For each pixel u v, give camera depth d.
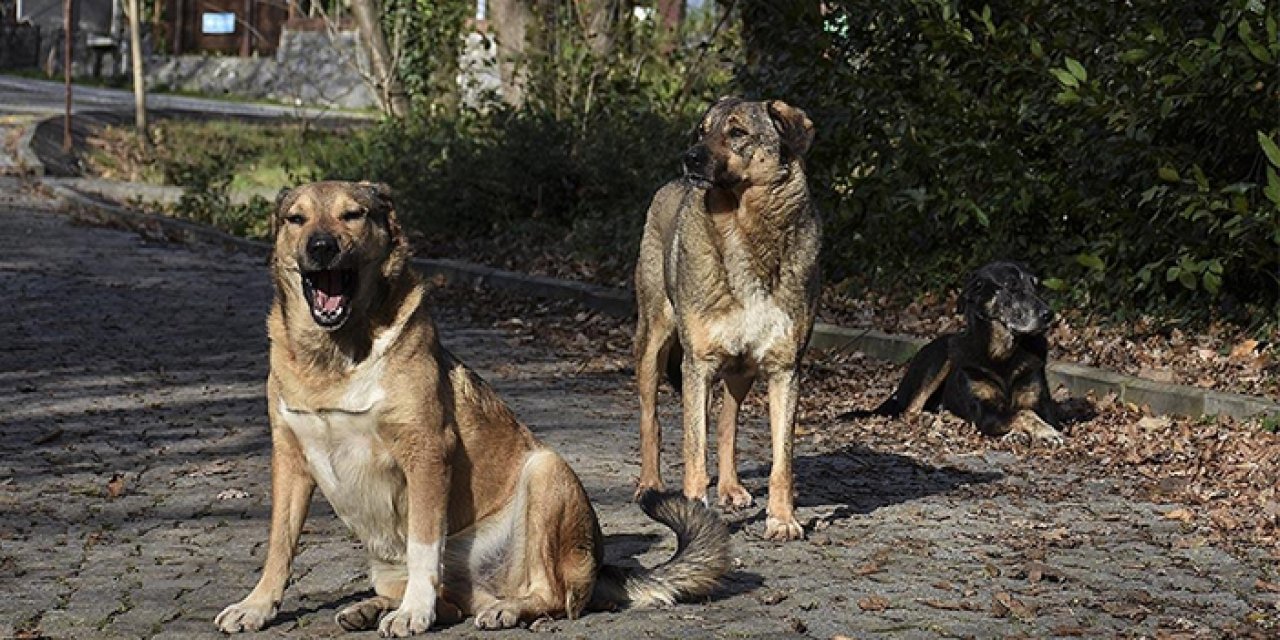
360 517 5.54
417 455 5.36
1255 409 9.95
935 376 10.59
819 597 6.14
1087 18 12.45
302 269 5.18
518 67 21.66
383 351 5.31
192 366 11.93
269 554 5.58
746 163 6.99
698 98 19.78
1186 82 11.30
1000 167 13.15
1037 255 13.80
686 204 7.36
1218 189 11.84
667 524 6.09
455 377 5.56
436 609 5.46
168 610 5.81
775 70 15.08
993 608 6.00
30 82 46.84
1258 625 5.90
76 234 20.83
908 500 8.13
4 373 11.32
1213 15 11.73
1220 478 8.70
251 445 9.16
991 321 10.14
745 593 6.17
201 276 17.36
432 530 5.38
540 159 19.34
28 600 5.93
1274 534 7.36
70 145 30.52
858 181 14.20
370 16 25.97
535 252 18.25
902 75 13.85
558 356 13.20
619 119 19.58
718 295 7.17
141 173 28.94
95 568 6.44
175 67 49.62
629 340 13.94
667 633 5.55
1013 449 9.73
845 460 9.27
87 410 10.11
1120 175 12.44
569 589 5.59
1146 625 5.87
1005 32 12.88
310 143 29.36
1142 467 9.07
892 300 14.25
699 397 7.33
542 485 5.54
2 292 15.34
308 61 46.66
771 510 7.22
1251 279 12.56
